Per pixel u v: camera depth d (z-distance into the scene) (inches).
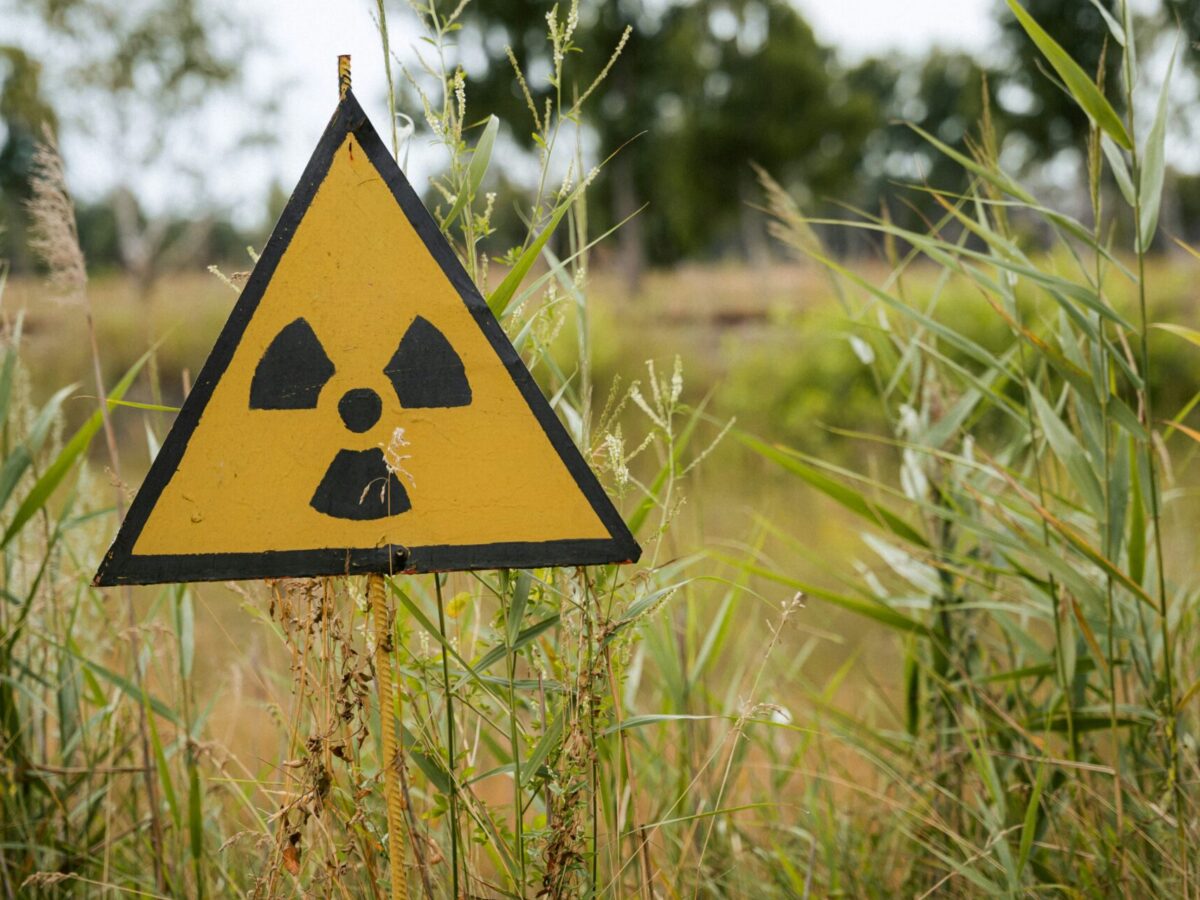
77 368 331.6
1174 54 78.8
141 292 574.6
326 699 59.8
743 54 908.0
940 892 91.2
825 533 225.8
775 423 371.2
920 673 103.8
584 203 74.1
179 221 748.6
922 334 108.4
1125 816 86.4
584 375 71.1
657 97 913.5
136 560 51.4
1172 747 81.9
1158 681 86.5
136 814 95.3
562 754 59.7
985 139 93.0
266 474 52.3
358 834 60.5
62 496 124.9
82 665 87.0
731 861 92.2
